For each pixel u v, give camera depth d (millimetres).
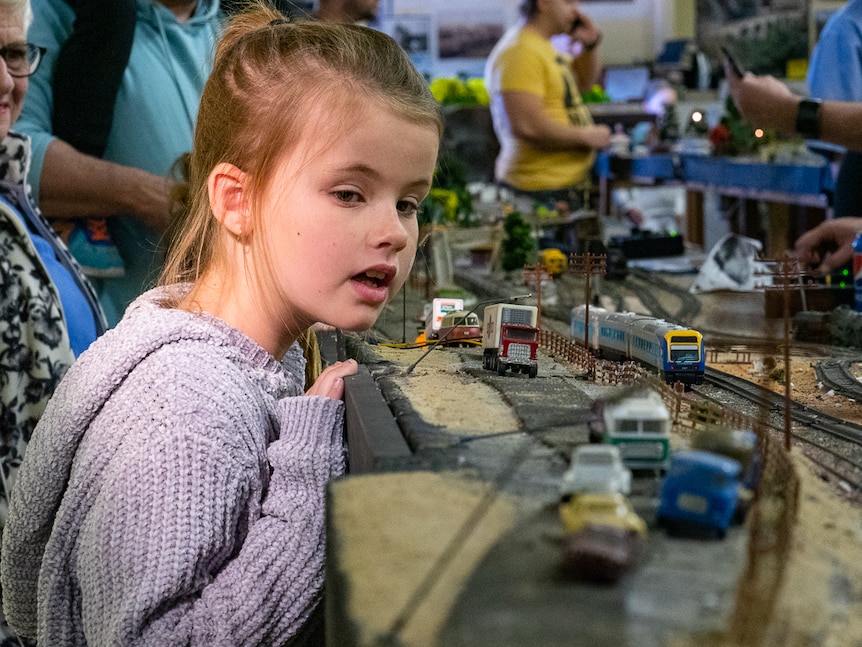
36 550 1711
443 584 862
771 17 7629
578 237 5234
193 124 4035
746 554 928
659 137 7512
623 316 2369
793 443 1513
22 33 2666
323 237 1622
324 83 1601
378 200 1649
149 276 3248
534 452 1317
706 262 4090
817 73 4734
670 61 8125
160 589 1380
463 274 4738
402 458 1284
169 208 3270
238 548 1551
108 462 1490
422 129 1668
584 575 858
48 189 3520
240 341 1717
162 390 1502
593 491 980
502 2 8547
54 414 1615
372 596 840
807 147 5547
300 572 1467
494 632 766
